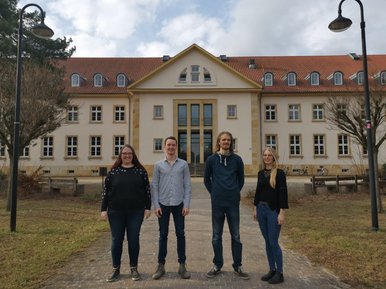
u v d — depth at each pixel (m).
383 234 8.62
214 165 5.82
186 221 10.99
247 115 36.16
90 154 37.81
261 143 37.84
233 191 5.73
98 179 32.00
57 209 13.34
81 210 13.16
